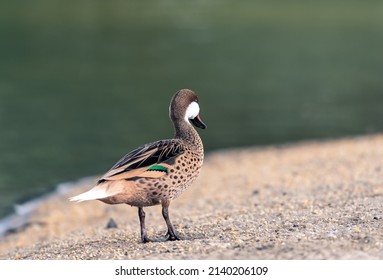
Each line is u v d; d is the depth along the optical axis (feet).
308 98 99.19
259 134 78.64
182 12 196.54
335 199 36.27
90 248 28.12
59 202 52.03
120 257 25.02
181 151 26.68
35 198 54.13
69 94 102.12
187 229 30.17
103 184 24.91
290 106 94.22
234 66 125.39
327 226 26.89
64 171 63.21
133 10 200.95
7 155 68.90
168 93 104.37
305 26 172.55
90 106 94.38
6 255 32.55
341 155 56.03
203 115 89.61
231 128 81.97
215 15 190.49
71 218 45.65
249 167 57.77
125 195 25.44
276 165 56.59
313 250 22.68
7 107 92.22
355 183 41.45
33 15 188.85
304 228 26.96
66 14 192.34
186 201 44.93
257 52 139.44
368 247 22.58
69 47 145.07
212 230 29.14
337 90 104.12
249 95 102.06
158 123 85.15
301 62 128.36
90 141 75.41
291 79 113.39
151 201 26.43
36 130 80.12
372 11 201.36
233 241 25.52
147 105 95.86
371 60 129.29
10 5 204.74
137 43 150.71
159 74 119.24
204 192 48.29
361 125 82.02
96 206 48.73
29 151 70.69
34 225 44.93
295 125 82.94
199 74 118.83
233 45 147.02
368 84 108.37
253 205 37.86
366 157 52.85
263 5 213.25
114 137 77.71
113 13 195.42
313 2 221.46
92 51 141.38
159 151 26.30
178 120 28.32
